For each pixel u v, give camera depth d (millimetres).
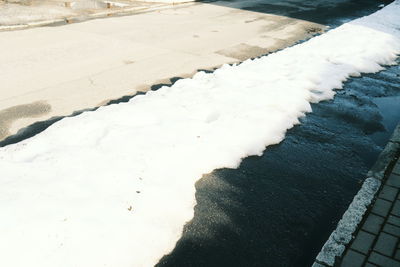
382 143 4754
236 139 4387
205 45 8938
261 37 9898
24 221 2818
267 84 6004
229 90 5684
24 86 6117
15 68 6891
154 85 6371
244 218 3289
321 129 4965
